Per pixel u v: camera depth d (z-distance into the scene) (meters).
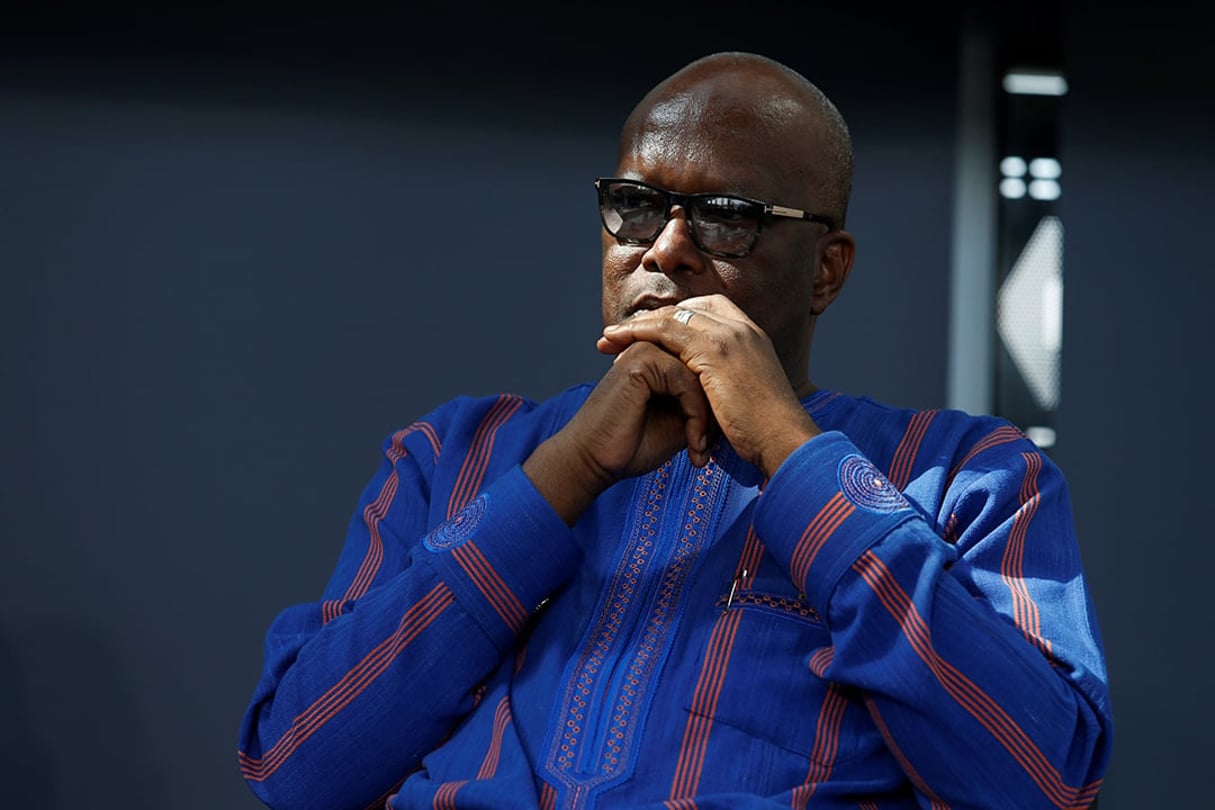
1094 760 4.91
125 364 12.66
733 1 12.89
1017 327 12.68
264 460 12.66
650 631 5.18
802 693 5.00
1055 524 5.33
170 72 12.82
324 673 5.18
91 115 12.74
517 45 12.92
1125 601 12.09
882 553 4.75
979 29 12.84
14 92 12.70
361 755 5.14
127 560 12.55
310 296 12.78
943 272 12.73
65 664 12.44
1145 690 11.95
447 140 12.91
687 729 4.95
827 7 12.89
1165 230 12.30
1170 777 11.82
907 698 4.62
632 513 5.59
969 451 5.59
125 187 12.73
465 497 5.78
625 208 5.57
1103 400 12.32
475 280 12.82
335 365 12.74
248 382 12.71
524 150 12.90
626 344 5.35
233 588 12.57
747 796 4.72
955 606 4.74
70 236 12.68
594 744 4.94
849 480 4.90
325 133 12.88
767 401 5.10
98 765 12.38
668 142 5.52
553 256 12.83
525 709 5.10
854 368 12.69
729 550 5.34
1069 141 12.54
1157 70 12.39
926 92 12.86
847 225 12.82
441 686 5.12
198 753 12.44
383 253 12.83
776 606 5.15
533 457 5.33
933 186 12.79
